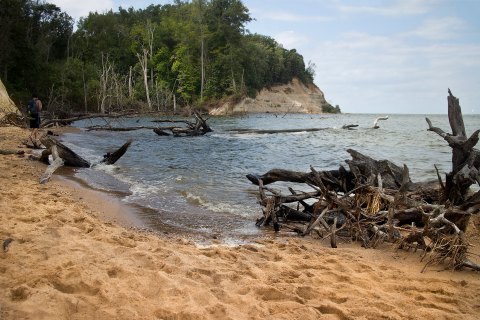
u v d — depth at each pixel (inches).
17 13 2000.5
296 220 350.9
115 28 3469.5
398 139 1185.4
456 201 288.5
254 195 436.5
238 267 223.1
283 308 175.2
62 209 304.7
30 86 2071.9
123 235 267.1
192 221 337.7
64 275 180.2
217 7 3472.0
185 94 3299.7
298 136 1259.8
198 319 157.4
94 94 2458.2
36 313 147.3
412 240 273.9
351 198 331.0
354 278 218.8
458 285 216.1
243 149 901.8
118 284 179.5
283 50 4662.9
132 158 717.3
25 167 506.9
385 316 174.6
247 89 3671.3
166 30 3558.1
